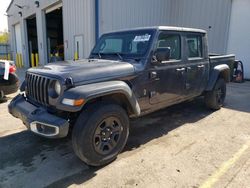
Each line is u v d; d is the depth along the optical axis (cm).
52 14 2202
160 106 407
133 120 499
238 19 1160
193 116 530
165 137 412
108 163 322
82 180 286
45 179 288
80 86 291
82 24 1167
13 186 274
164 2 1355
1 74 645
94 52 452
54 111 304
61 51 1944
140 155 346
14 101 369
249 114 549
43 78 315
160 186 272
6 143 389
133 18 1216
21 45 2277
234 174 296
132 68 347
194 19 1325
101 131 306
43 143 388
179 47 430
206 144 384
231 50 1205
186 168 310
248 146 376
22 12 2073
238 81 1061
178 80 426
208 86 521
